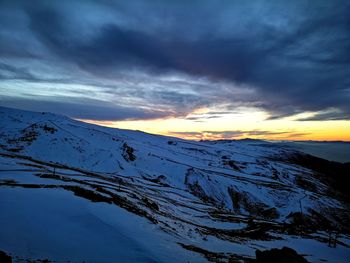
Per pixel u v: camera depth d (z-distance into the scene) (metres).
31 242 16.36
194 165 145.25
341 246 45.03
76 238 18.12
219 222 50.47
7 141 111.88
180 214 48.50
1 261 12.17
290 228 54.69
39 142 115.31
